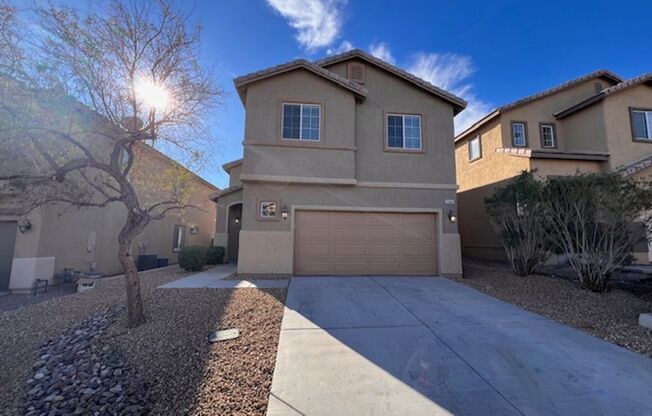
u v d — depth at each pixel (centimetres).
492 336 532
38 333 600
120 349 514
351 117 1112
